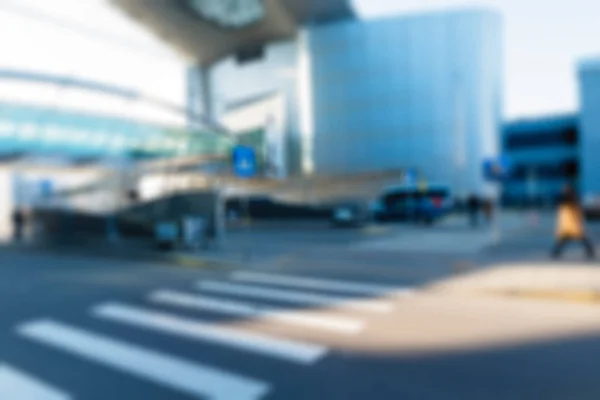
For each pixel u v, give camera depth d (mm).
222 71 60125
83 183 42469
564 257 10711
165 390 4102
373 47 49094
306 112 52094
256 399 3861
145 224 16906
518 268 9461
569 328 5582
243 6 46719
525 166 54656
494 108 46844
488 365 4465
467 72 46281
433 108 46844
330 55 50875
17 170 34688
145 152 35469
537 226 21078
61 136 30406
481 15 46562
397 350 4977
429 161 46812
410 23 47781
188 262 13180
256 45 56281
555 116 53156
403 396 3832
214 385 4180
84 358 5000
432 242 15641
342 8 48750
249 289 8773
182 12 48031
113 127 33469
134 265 13094
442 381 4125
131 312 7133
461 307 6789
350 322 6156
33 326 6422
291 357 4863
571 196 10477
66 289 9383
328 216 28609
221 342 5445
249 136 48812
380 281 9086
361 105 49531
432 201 25688
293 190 45312
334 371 4434
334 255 13109
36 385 4289
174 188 36438
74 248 18047
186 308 7301
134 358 4957
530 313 6328
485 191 44594
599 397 3729
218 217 17391
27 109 28656
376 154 48750
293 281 9523
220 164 30188
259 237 21172
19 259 15938
